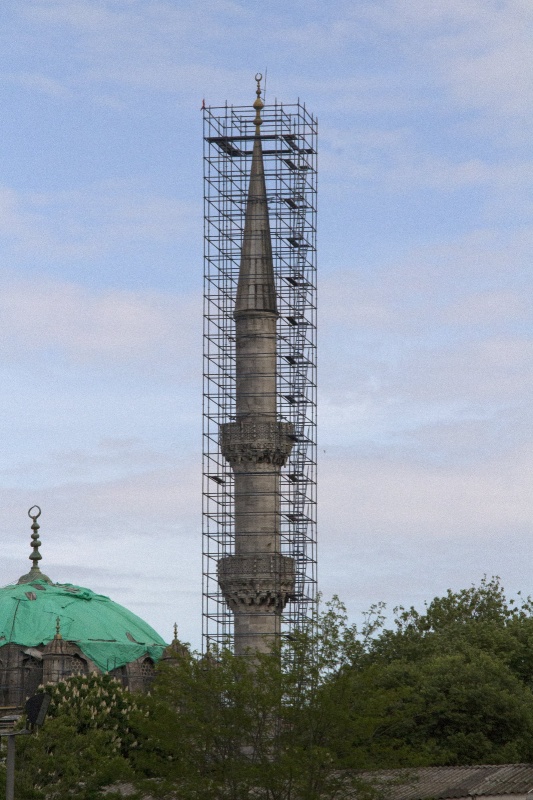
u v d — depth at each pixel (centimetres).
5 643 16638
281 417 16138
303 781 9512
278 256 16512
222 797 9688
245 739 9906
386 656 15725
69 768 11150
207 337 16250
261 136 16562
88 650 16662
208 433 16050
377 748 10038
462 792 10288
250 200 16225
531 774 10912
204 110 16625
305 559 15875
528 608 17738
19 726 11588
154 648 17188
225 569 15525
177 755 10044
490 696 13212
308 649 10269
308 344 16400
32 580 18238
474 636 15638
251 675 10038
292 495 15925
